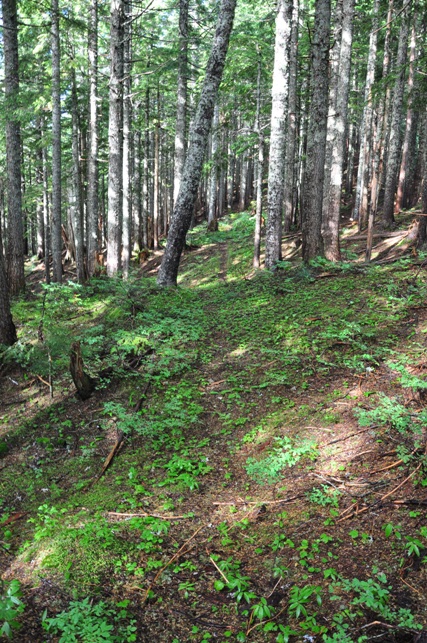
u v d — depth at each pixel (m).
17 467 6.05
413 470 4.78
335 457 5.34
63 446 6.39
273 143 13.16
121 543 4.30
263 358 8.07
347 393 6.56
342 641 3.03
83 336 8.77
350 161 32.34
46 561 4.08
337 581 3.63
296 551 4.05
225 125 22.69
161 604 3.62
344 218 26.62
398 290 9.63
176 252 12.47
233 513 4.76
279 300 10.59
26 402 7.47
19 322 9.97
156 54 18.28
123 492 5.27
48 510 5.11
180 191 12.16
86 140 26.36
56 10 15.42
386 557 3.82
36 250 41.94
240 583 3.70
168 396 7.28
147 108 27.52
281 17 12.51
